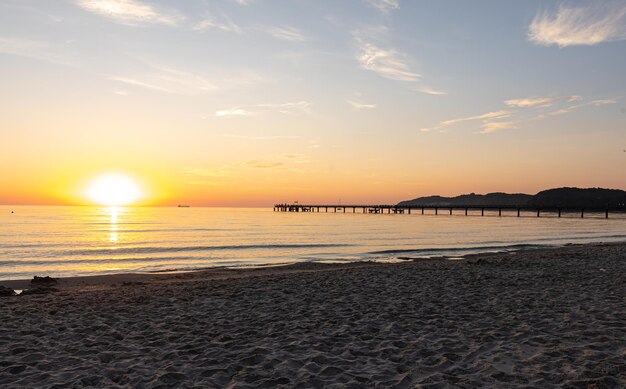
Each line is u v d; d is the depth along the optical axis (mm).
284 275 16781
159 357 6438
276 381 5383
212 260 27016
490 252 30172
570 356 6156
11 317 9211
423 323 8375
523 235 51219
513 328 7863
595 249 27594
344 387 5172
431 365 5969
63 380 5477
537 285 12750
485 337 7270
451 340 7141
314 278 15211
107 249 33594
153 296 11852
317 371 5793
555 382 5223
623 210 112062
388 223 85625
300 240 43406
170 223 82875
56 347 6977
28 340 7402
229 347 6945
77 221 87750
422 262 23250
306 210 190125
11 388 5203
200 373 5715
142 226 70875
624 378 5281
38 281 16922
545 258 20922
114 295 12219
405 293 11742
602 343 6754
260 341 7285
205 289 12984
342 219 107625
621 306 9500
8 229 59375
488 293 11539
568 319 8367
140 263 25562
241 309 9969
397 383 5289
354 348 6789
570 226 74688
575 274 15016
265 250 33375
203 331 8008
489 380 5324
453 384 5195
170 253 31172
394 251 31750
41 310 10031
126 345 7098
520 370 5645
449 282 13633
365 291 12164
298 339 7391
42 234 50562
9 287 16062
